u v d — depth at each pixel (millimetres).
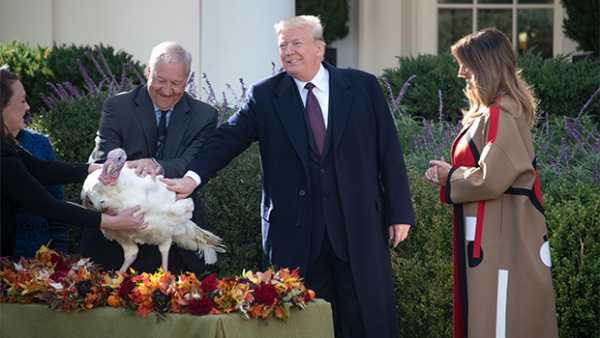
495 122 6918
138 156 7312
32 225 7492
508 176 6836
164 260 6703
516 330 6898
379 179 7383
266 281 6125
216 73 13367
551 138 11188
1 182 6461
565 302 8484
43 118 9664
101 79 12891
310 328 6164
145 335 5902
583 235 8523
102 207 6461
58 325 6074
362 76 7359
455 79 13508
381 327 7145
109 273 6461
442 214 8594
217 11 13312
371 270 7133
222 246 7191
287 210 7156
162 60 7145
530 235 6934
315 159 7145
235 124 7352
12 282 6234
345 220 7098
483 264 6965
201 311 5855
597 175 9609
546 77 13367
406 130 11250
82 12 15172
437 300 8305
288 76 7320
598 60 14242
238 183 8719
